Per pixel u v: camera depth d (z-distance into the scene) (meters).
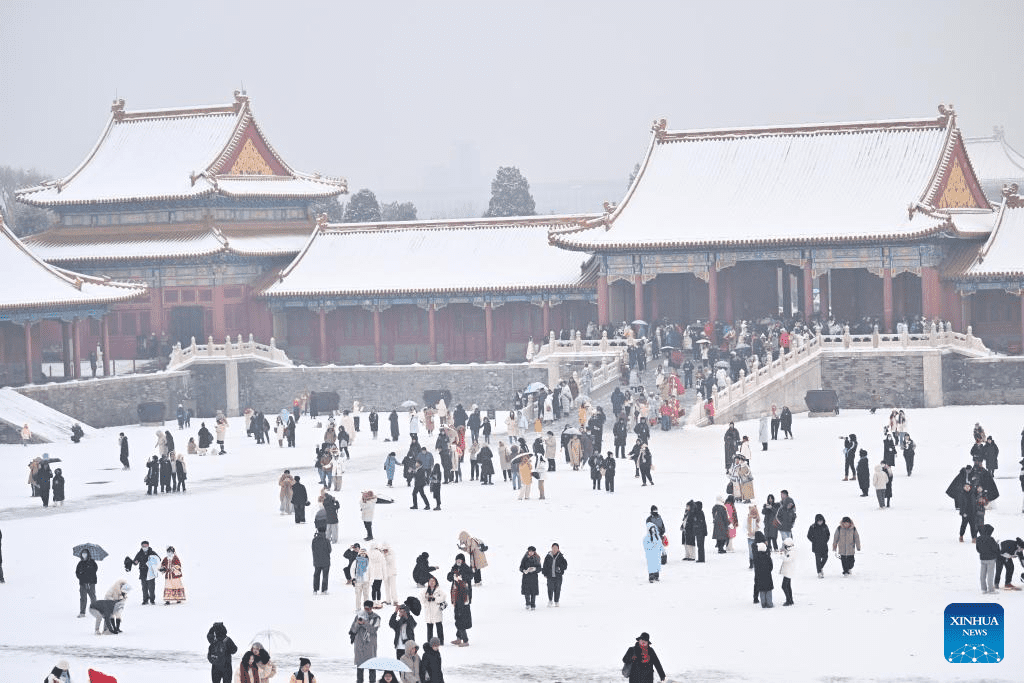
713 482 104.88
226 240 177.00
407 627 61.75
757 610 69.56
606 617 69.75
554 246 172.38
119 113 197.38
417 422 140.62
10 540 93.25
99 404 157.00
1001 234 156.50
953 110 164.75
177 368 169.12
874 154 164.62
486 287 169.88
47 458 110.50
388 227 181.75
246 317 181.25
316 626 70.56
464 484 110.25
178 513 101.25
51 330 183.75
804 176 164.88
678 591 74.06
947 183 161.62
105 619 70.25
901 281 162.50
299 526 95.19
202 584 79.94
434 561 82.06
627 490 102.94
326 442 118.00
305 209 194.38
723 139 171.62
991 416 135.25
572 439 114.50
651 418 134.38
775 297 167.88
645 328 160.50
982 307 159.00
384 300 175.00
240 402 170.62
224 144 188.12
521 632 67.88
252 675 55.53
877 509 91.19
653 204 167.00
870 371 144.75
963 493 80.81
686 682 59.09
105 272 183.88
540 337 171.75
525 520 93.06
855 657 61.50
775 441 124.69
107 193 187.38
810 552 81.88
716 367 142.62
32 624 72.75
